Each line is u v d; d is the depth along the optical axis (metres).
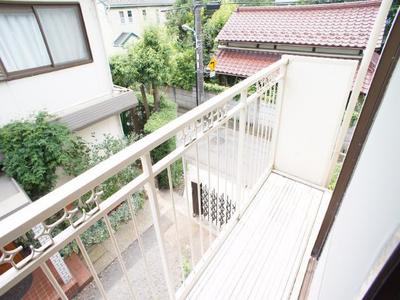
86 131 4.65
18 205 3.04
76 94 4.50
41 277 3.12
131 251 3.67
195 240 3.62
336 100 1.95
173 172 5.01
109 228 0.80
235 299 1.43
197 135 1.11
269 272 1.57
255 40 6.90
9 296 2.91
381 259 0.33
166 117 6.83
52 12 3.90
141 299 2.93
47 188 3.84
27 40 3.79
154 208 0.98
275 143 2.36
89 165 4.18
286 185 2.31
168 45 6.91
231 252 1.69
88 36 4.38
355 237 0.61
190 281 1.45
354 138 1.19
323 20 6.11
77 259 3.57
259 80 1.61
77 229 0.68
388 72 0.98
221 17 9.77
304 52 6.34
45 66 4.06
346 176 1.33
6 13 3.50
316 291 1.10
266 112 2.02
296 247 1.72
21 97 3.85
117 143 4.66
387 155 0.48
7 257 0.54
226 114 1.33
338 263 0.76
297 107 2.14
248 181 2.03
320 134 2.12
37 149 3.53
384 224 0.38
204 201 3.47
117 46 13.02
